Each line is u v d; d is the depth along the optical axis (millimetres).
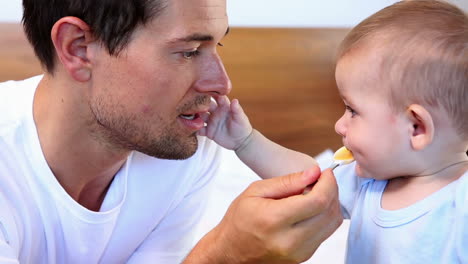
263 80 3133
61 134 1017
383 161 1003
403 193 1001
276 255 923
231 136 1252
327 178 912
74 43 959
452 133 961
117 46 943
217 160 1308
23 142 1025
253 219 913
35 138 1022
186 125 1041
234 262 973
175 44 938
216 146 1303
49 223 1059
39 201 1038
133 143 1033
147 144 1034
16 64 2779
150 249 1236
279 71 3219
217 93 1019
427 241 946
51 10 965
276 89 3068
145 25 926
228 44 3373
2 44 2896
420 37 959
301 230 902
